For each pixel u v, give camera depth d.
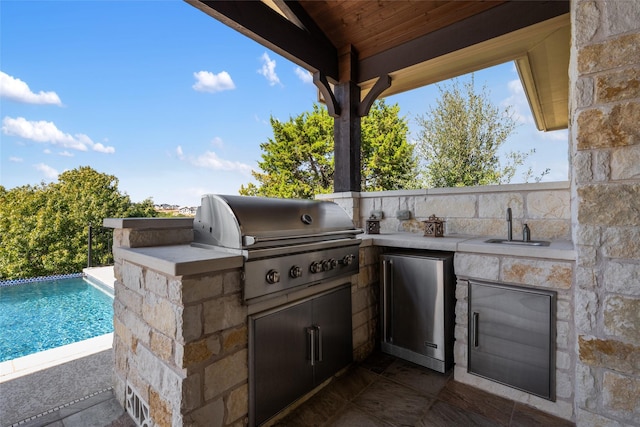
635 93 1.47
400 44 3.42
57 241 9.66
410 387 2.18
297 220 2.00
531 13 2.65
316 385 2.07
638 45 1.46
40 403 1.94
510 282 2.03
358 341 2.55
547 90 4.46
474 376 2.18
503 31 2.78
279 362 1.80
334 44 3.65
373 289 2.79
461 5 2.91
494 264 2.09
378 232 3.13
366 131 11.45
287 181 12.20
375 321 2.79
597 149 1.57
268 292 1.71
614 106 1.52
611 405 1.55
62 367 2.41
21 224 9.37
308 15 3.30
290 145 12.11
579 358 1.64
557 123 5.88
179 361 1.37
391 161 10.98
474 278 2.19
